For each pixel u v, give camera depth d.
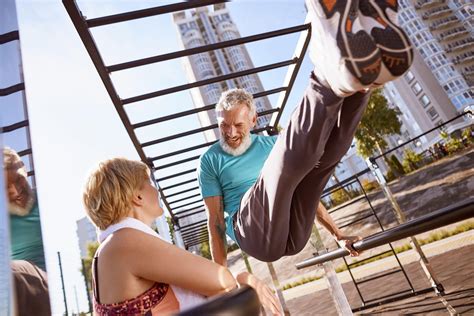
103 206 1.08
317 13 0.76
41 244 0.55
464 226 9.85
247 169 1.95
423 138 35.12
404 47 0.68
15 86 0.62
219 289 0.93
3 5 0.65
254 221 1.51
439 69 36.09
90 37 1.49
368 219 15.11
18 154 0.57
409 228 1.30
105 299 0.93
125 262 0.92
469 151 16.27
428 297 4.82
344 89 0.82
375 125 24.38
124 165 1.17
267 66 2.04
